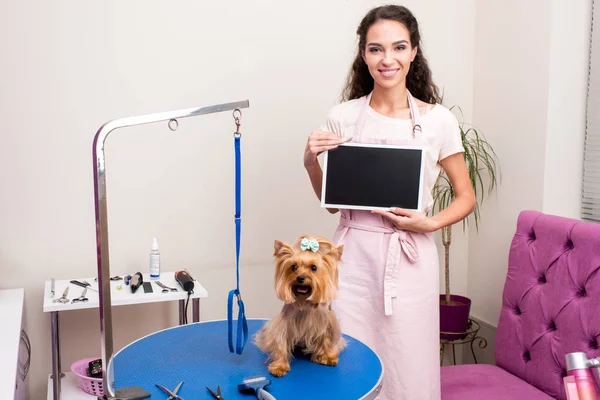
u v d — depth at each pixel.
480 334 2.94
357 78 2.08
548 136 2.50
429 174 1.94
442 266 3.04
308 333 1.42
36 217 2.45
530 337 2.15
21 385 2.21
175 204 2.62
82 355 2.57
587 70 2.52
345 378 1.38
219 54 2.61
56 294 2.22
